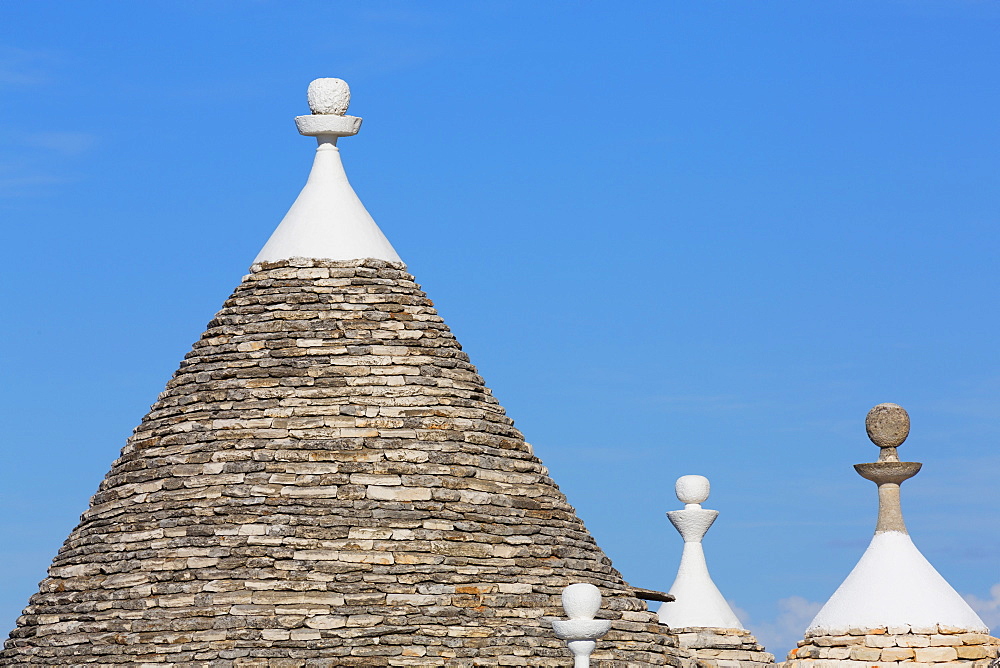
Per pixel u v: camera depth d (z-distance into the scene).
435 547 56.00
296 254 60.84
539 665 55.53
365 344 58.94
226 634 54.38
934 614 59.31
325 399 57.84
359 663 54.31
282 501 56.06
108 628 55.53
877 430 61.12
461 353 60.25
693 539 67.44
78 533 58.59
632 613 58.56
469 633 55.31
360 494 56.28
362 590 55.12
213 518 56.16
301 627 54.47
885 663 59.16
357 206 62.03
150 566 55.88
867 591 60.09
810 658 60.34
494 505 57.41
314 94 62.59
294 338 59.12
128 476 58.28
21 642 57.28
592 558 58.66
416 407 58.09
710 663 65.00
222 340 59.78
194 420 58.22
